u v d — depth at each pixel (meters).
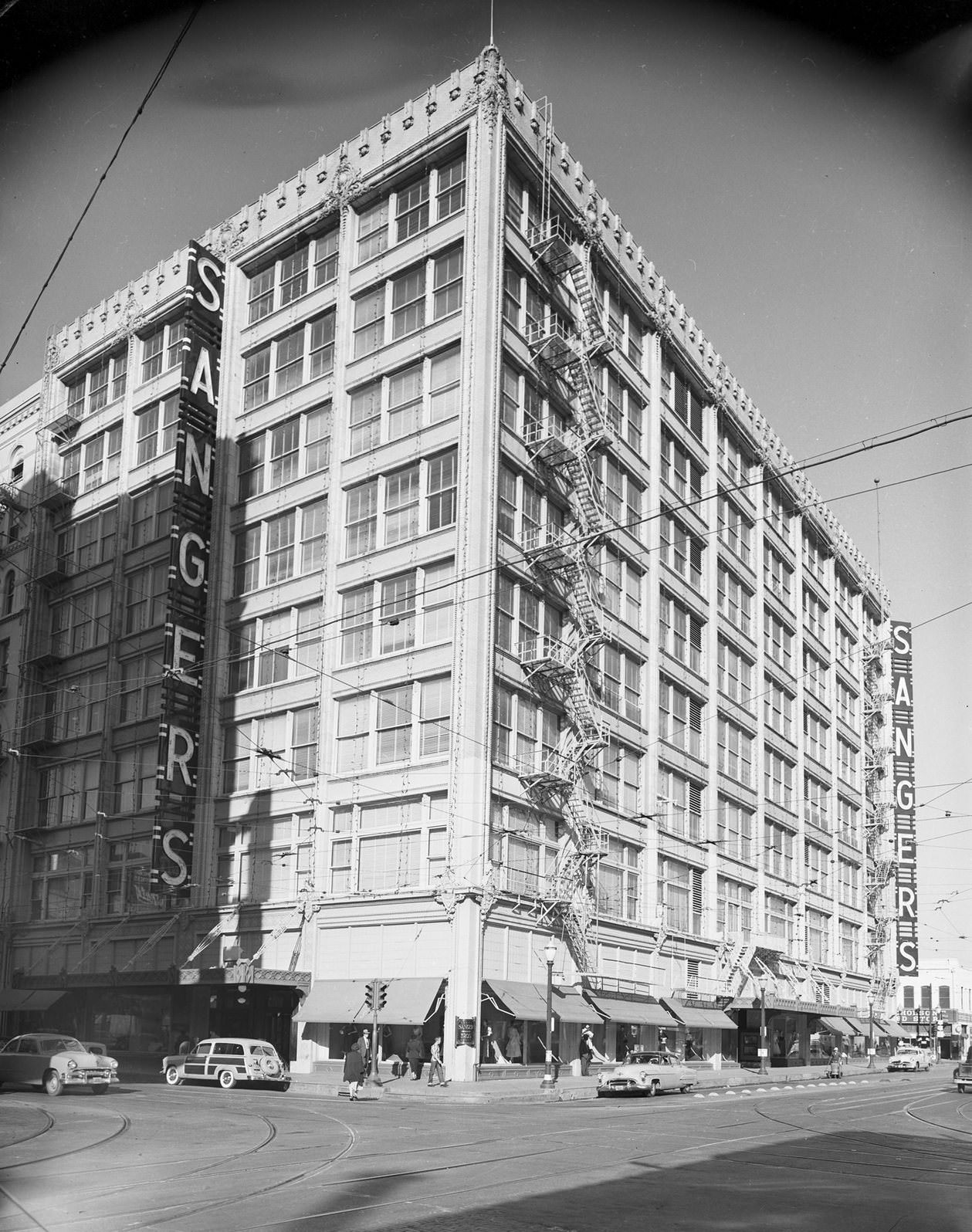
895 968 93.12
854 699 92.44
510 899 44.19
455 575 45.44
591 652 50.44
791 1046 70.94
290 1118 25.19
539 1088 39.19
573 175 53.62
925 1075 68.75
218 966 50.00
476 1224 12.24
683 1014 54.12
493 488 45.91
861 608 94.88
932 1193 15.52
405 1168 16.62
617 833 51.88
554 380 51.47
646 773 55.41
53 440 67.56
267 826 50.47
